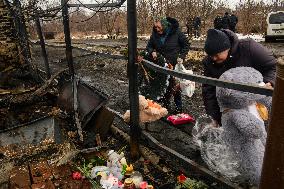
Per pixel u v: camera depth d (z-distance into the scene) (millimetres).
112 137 4559
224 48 3064
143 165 3785
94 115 4559
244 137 3010
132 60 3629
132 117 3824
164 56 5609
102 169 3496
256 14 24031
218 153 3428
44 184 3328
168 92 5672
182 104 6113
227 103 3041
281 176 1731
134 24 3490
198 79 2721
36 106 5730
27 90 6043
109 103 6457
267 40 17172
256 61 3145
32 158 3762
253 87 2221
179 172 3609
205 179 3426
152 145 3969
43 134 4012
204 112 5613
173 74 3078
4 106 5590
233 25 11250
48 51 15992
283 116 1653
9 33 6500
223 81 2455
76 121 4434
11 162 3693
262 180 1848
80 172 3506
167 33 5516
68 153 3732
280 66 1615
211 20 24672
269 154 1760
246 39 3203
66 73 5570
